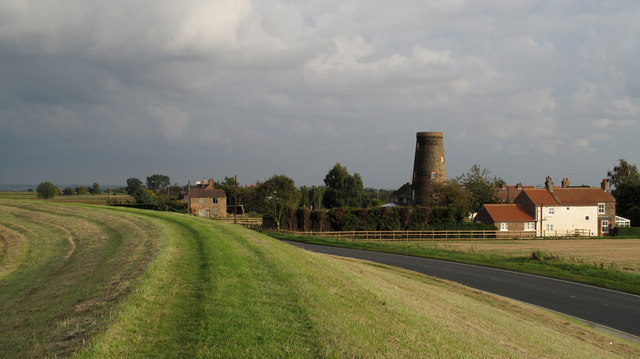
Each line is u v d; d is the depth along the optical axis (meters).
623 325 18.59
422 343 10.51
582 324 18.50
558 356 12.58
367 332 10.38
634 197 83.81
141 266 14.85
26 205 52.50
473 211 76.19
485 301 21.12
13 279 19.75
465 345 11.25
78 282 15.06
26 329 10.16
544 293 24.50
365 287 15.85
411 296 17.31
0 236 33.81
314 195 98.94
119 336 8.32
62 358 7.32
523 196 71.00
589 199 70.62
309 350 8.73
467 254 40.66
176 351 8.07
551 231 68.00
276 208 63.16
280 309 11.18
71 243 28.23
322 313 11.15
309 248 43.44
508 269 32.72
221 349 8.28
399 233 59.06
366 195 108.69
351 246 46.28
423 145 73.06
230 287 12.75
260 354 8.27
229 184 114.75
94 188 198.00
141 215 39.00
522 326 16.02
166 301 10.95
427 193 71.81
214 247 19.39
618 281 27.91
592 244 52.34
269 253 19.48
